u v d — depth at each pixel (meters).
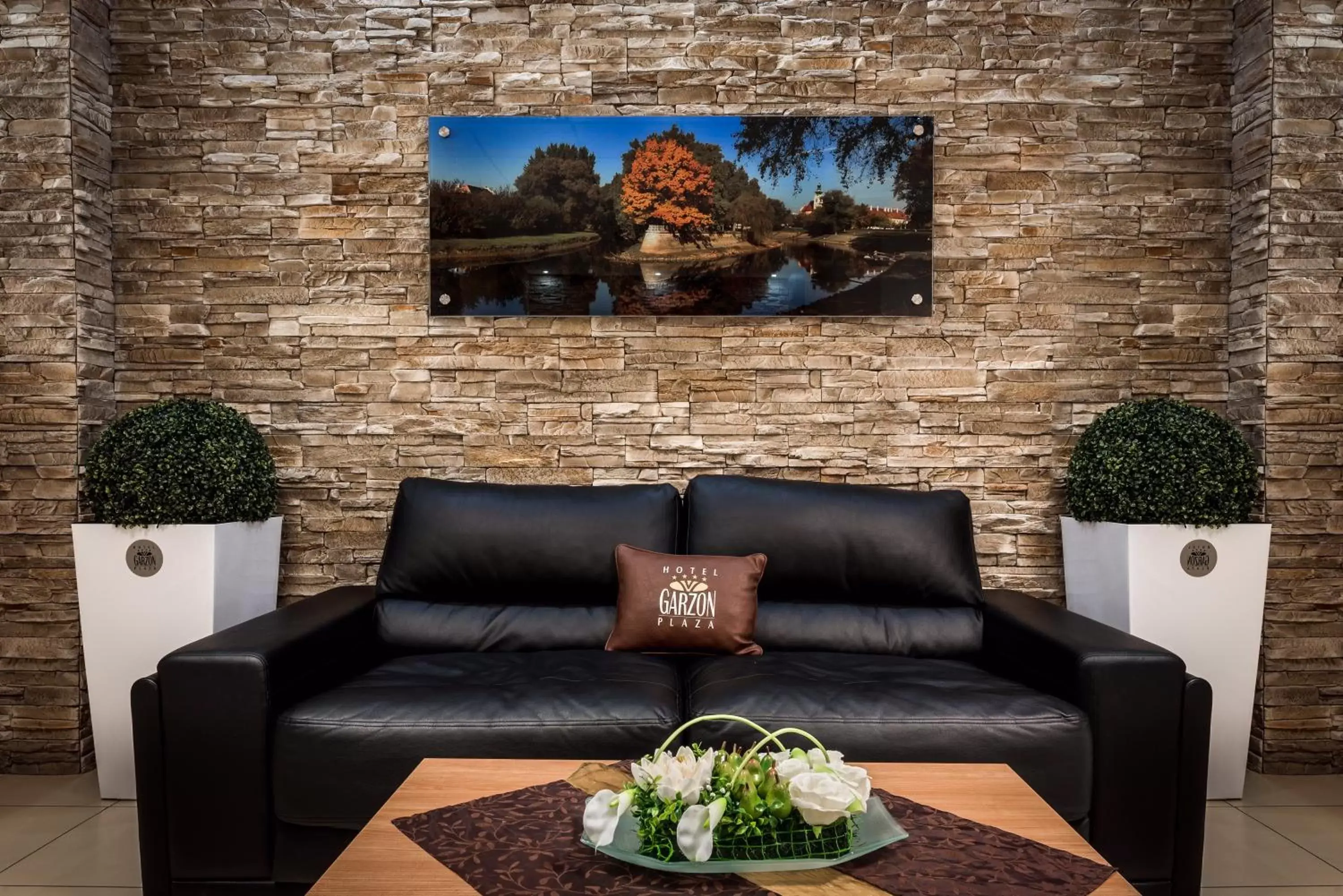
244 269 2.97
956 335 2.99
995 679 2.19
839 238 2.97
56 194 2.75
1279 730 2.78
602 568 2.53
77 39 2.77
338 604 2.46
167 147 2.96
